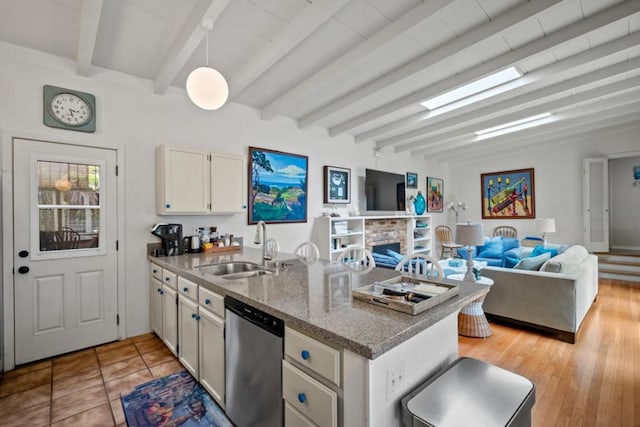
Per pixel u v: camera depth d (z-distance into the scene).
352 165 5.21
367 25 2.26
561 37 2.35
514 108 4.12
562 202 6.05
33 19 2.15
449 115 4.04
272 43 2.44
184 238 3.17
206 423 1.78
